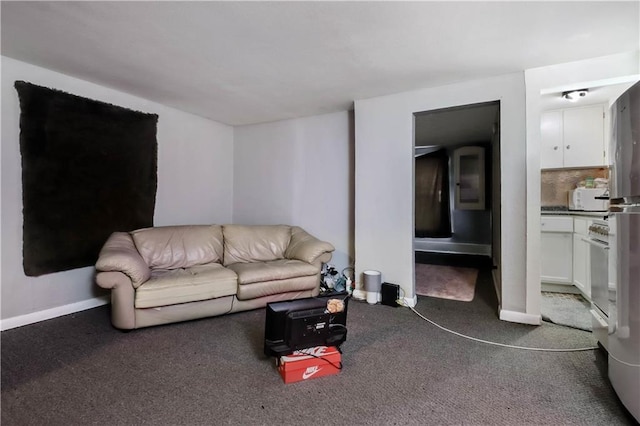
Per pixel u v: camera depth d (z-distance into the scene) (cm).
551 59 229
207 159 399
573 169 355
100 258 225
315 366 173
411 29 188
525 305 250
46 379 169
